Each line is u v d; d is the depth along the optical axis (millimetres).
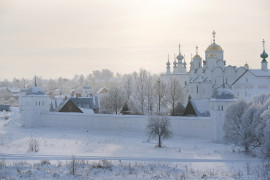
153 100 109438
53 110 117188
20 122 103438
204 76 117938
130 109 106188
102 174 40750
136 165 46750
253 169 44500
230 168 45625
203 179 37969
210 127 76875
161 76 143500
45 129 94188
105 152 60031
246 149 59844
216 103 74312
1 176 38312
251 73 102375
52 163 47719
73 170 40469
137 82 137625
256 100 75500
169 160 52125
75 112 101188
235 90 105875
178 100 107438
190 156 56094
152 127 69062
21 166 43969
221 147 66938
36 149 61188
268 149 51531
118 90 121938
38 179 37531
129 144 69562
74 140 74375
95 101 117188
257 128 55188
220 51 124562
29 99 98688
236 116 62938
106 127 89812
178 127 80625
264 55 106062
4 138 76250
